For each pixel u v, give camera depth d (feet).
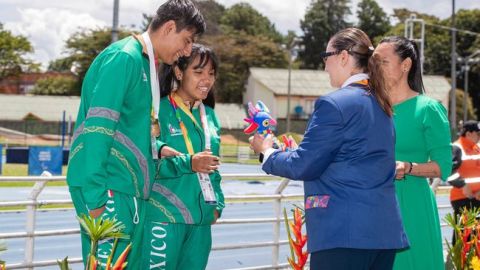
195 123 14.84
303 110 209.97
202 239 14.84
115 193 12.48
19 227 44.29
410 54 15.67
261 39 238.48
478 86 248.93
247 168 97.19
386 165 12.29
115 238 12.11
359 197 11.90
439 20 264.93
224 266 33.30
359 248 11.74
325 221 11.96
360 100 12.12
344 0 303.07
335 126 11.85
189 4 12.90
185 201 14.30
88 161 11.84
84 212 12.30
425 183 15.99
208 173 14.32
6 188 67.62
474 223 17.57
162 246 14.19
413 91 15.99
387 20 305.53
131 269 12.87
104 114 11.97
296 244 16.24
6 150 100.99
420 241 15.53
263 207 59.98
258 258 35.78
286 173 12.20
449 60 255.91
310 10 305.53
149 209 14.21
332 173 12.04
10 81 277.03
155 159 13.44
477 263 15.96
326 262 11.97
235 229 47.88
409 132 15.67
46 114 216.33
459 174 25.98
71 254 36.47
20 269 17.44
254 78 213.46
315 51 304.50
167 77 14.70
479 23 255.50
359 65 12.60
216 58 14.85
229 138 193.57
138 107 12.67
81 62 241.55
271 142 13.04
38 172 81.97
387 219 12.10
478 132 27.20
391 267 12.67
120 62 12.26
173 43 12.89
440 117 15.65
